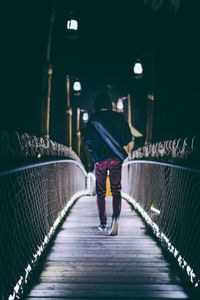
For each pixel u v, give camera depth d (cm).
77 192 1184
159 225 484
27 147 350
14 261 286
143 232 539
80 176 1412
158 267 375
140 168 740
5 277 259
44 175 473
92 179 1652
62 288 316
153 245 464
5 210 273
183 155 360
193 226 320
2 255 255
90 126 501
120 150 500
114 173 508
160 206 496
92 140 503
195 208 321
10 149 283
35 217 395
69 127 1642
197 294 296
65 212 717
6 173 232
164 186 470
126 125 500
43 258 405
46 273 356
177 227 387
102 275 350
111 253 427
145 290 312
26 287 314
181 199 377
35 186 412
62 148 759
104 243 475
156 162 478
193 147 324
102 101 507
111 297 297
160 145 535
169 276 347
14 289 276
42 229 436
